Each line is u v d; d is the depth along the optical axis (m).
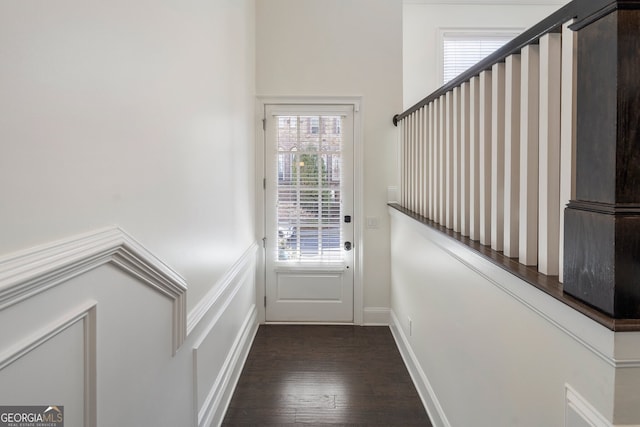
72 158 0.93
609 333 0.79
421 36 4.54
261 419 2.32
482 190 1.53
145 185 1.32
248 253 3.14
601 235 0.82
